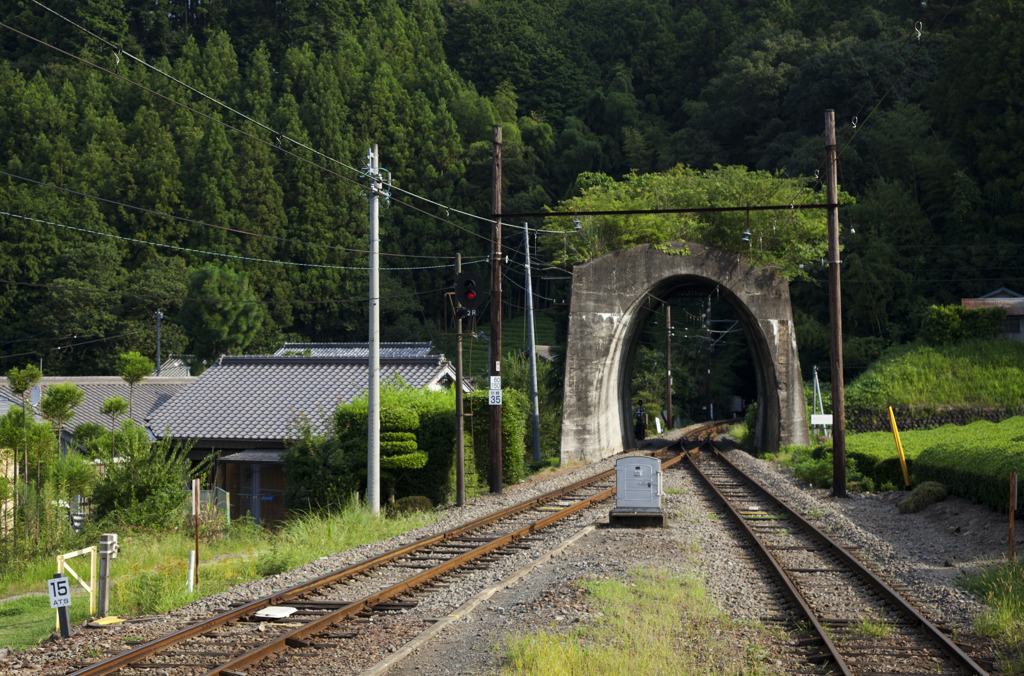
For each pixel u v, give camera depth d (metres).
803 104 78.94
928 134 68.75
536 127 109.25
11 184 84.31
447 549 14.15
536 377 39.03
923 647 8.19
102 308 71.50
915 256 62.69
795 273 35.69
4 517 18.28
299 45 120.50
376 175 19.91
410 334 87.88
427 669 7.65
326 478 20.91
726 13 116.00
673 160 95.94
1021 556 11.91
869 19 86.69
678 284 40.50
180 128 94.56
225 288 68.94
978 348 46.53
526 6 136.50
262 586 11.48
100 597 10.27
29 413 21.33
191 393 30.67
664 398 68.62
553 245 38.00
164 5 119.69
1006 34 60.44
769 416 37.03
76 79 103.69
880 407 42.97
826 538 14.10
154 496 20.02
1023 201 58.38
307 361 31.98
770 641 8.44
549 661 7.24
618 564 12.05
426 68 117.94
